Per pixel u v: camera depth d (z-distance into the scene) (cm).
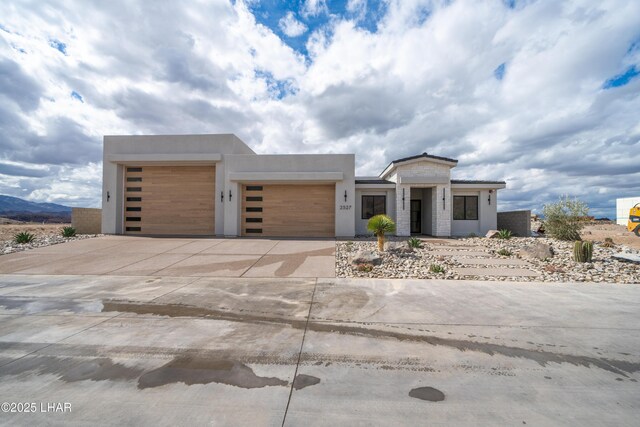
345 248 1129
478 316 471
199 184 1539
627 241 1273
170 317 467
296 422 230
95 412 241
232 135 1523
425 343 375
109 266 859
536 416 237
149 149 1532
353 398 260
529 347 362
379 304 534
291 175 1461
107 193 1521
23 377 293
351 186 1481
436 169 1642
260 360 329
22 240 1185
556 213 1331
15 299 560
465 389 275
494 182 1669
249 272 796
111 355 339
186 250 1096
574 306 521
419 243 1199
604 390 274
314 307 518
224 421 231
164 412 241
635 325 432
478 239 1417
